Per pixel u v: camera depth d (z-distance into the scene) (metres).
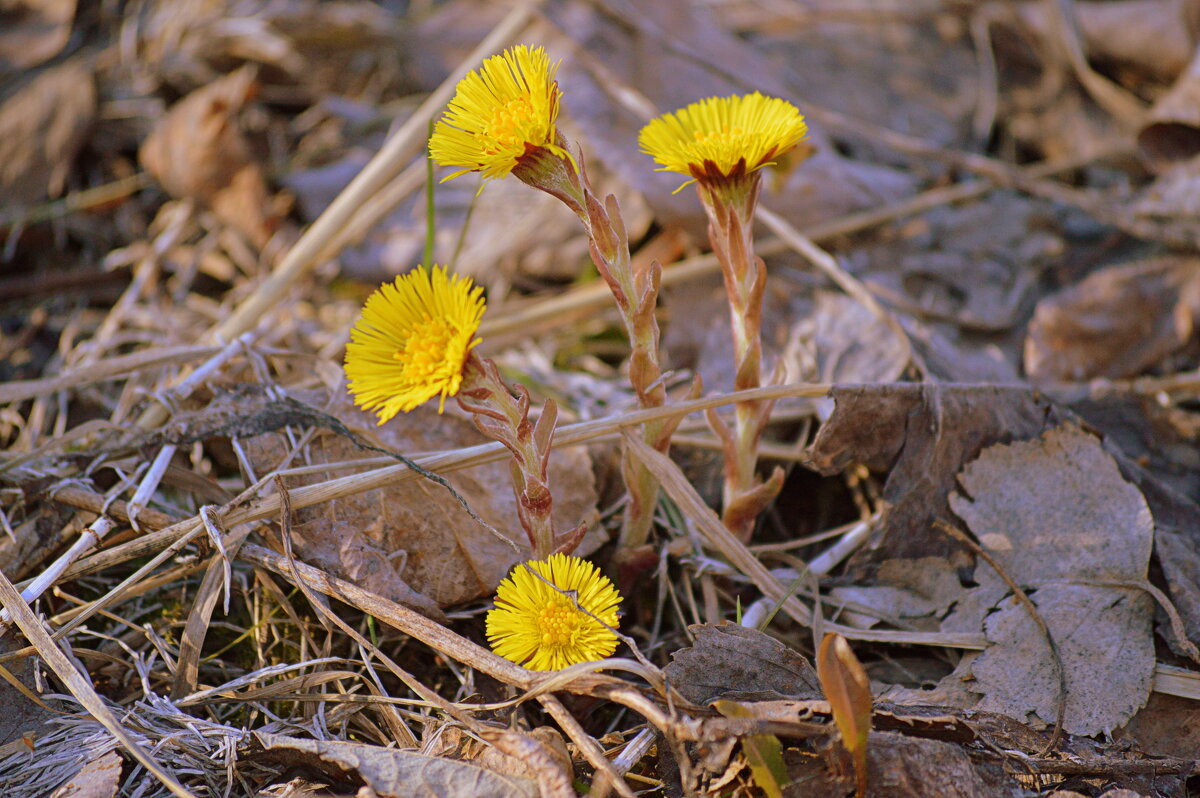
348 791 0.57
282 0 0.85
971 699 0.58
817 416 0.64
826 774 0.56
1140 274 0.67
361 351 0.56
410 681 0.58
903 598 0.61
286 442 0.62
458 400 0.56
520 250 0.70
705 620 0.61
